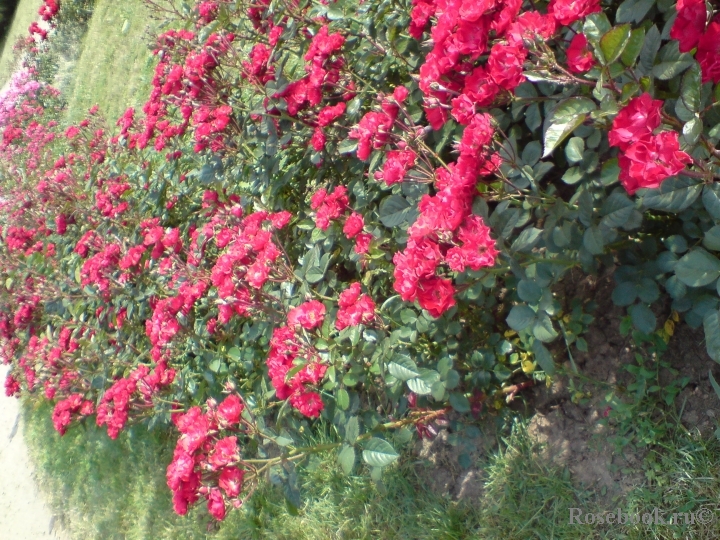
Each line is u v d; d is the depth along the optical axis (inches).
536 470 76.8
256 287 83.4
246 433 78.3
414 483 89.3
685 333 70.1
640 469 68.7
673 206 48.9
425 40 81.4
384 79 91.8
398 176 70.0
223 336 110.7
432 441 90.1
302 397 78.2
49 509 165.5
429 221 59.6
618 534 66.7
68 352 143.2
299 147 104.7
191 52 124.3
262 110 96.7
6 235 202.7
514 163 62.3
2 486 188.9
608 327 77.6
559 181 81.4
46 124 272.7
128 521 135.2
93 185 169.5
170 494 128.3
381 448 69.0
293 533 99.9
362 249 80.9
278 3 97.0
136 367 131.1
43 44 336.5
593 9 49.0
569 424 77.0
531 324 61.9
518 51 54.4
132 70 243.4
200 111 108.8
